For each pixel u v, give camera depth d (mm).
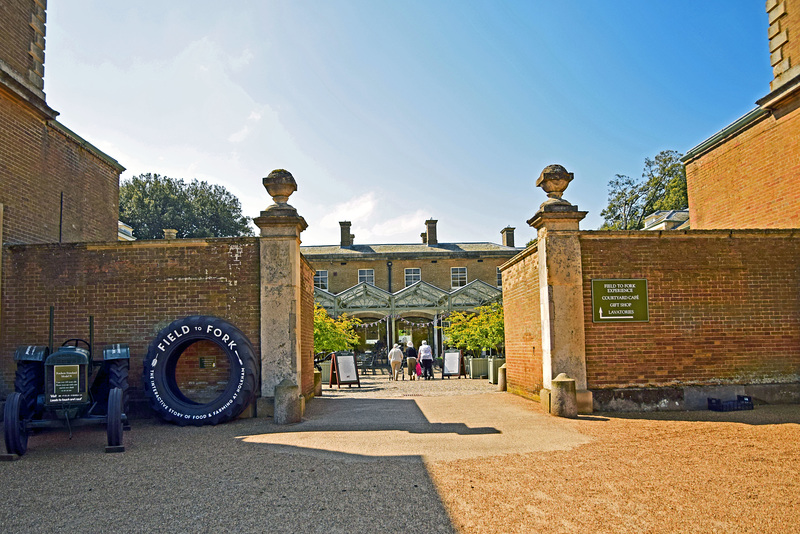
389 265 33219
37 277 9578
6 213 10141
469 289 26812
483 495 4660
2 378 9422
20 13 10750
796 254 10000
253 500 4617
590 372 9422
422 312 26609
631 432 7426
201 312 9320
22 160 10664
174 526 4055
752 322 9781
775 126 11711
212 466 5785
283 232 9336
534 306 10648
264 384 9039
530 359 10977
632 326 9547
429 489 4840
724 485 4891
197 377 9211
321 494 4746
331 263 33219
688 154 14711
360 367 23984
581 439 6996
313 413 9641
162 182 45000
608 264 9648
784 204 11453
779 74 11477
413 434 7445
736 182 12961
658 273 9703
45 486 5129
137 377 9281
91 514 4340
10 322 9523
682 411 9289
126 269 9500
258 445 6844
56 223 11742
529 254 10906
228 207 47688
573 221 9562
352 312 26453
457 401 11125
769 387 9672
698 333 9656
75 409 6734
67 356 6770
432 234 36312
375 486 4945
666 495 4625
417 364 21094
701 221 14273
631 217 48625
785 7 11320
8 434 6227
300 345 9602
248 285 9328
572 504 4418
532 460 5867
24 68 10773
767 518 4062
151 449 6730
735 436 7055
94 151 13250
